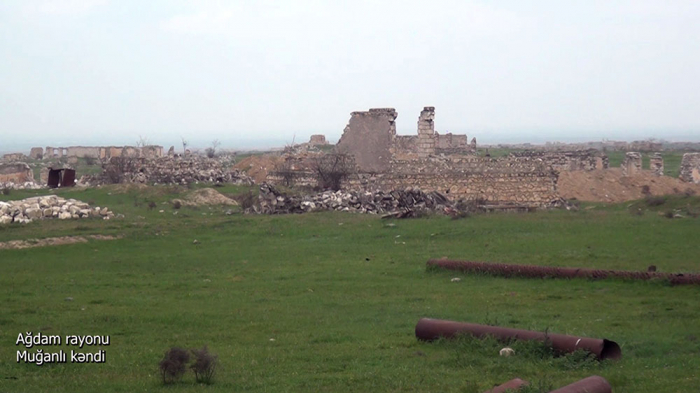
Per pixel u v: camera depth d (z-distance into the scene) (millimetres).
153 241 30250
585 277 19875
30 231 31578
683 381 11133
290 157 54875
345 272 22625
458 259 24094
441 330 14031
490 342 13258
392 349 13656
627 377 11383
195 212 41656
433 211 38031
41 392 11172
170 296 19312
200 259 25766
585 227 30859
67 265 24609
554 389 10492
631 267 21750
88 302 18422
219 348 13938
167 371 11820
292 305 18016
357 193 42719
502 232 30172
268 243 29625
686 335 14180
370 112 51500
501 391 10203
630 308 16750
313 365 12648
